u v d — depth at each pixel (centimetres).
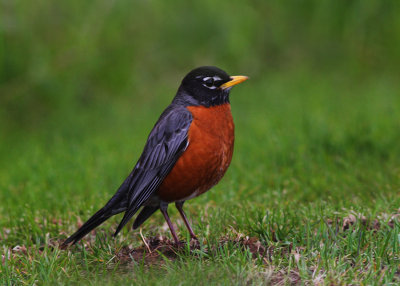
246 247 745
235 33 2114
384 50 2133
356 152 1185
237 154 1291
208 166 764
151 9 2059
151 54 2117
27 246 817
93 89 2020
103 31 1981
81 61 1945
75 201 1033
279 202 911
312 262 668
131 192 780
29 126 1886
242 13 2152
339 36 2216
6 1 1858
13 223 938
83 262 752
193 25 2122
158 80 2138
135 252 780
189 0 2128
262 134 1409
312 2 2236
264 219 835
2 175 1337
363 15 2120
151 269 693
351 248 689
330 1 2183
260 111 1738
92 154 1416
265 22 2269
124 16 2009
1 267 732
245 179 1106
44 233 854
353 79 2067
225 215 852
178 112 770
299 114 1584
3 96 1889
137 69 2089
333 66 2208
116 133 1695
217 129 765
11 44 1880
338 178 1046
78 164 1297
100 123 1823
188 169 760
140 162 783
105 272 707
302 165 1137
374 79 2027
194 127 757
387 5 2111
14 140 1764
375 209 819
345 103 1678
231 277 637
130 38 2050
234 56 2150
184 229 843
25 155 1497
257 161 1209
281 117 1582
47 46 1923
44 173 1248
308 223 740
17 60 1892
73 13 1950
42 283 688
